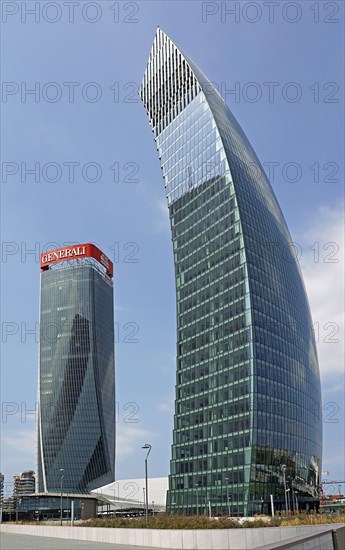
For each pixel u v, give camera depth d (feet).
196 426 504.84
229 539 156.87
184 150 612.70
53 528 281.95
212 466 469.16
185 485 498.28
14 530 374.22
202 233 560.20
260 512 423.64
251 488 423.23
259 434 442.09
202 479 478.18
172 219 615.57
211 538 158.51
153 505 607.78
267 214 572.10
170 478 518.37
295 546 56.54
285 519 234.99
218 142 550.77
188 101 616.80
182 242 590.96
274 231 574.97
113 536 204.23
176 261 595.06
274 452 458.91
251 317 472.85
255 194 558.56
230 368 481.05
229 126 592.60
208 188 558.56
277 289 536.42
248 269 489.26
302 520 232.32
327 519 245.45
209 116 572.10
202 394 508.53
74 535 249.96
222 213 532.32
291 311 562.66
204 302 537.24
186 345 550.77
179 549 163.32
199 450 491.72
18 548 176.45
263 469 439.22
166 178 640.17
